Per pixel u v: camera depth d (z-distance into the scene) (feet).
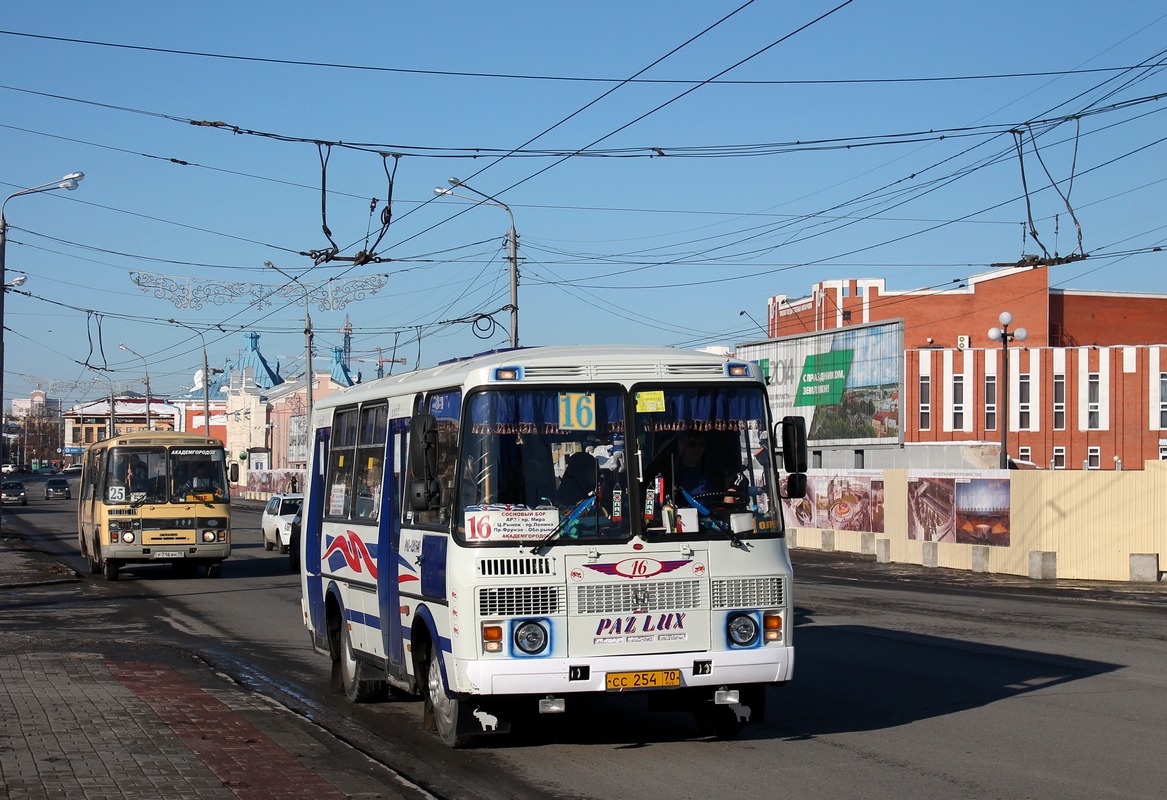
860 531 126.62
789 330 246.47
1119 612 64.03
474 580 27.89
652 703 30.53
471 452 28.71
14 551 119.96
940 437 195.11
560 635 27.96
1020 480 96.68
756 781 27.07
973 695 37.81
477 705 28.50
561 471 28.66
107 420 471.62
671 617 28.50
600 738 32.55
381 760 30.17
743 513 29.32
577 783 27.43
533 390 28.94
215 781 26.07
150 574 98.48
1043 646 49.19
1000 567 97.91
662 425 29.32
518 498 28.30
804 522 140.05
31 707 35.50
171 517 90.38
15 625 62.39
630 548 28.45
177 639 57.00
